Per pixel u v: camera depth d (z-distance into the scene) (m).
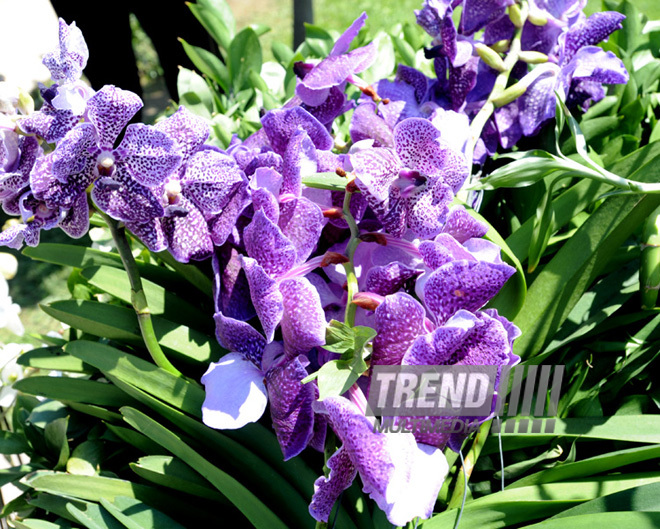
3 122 0.84
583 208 1.00
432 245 0.85
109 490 0.93
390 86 1.05
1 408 1.16
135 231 0.88
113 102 0.83
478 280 0.82
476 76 1.04
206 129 0.89
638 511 0.85
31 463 1.02
